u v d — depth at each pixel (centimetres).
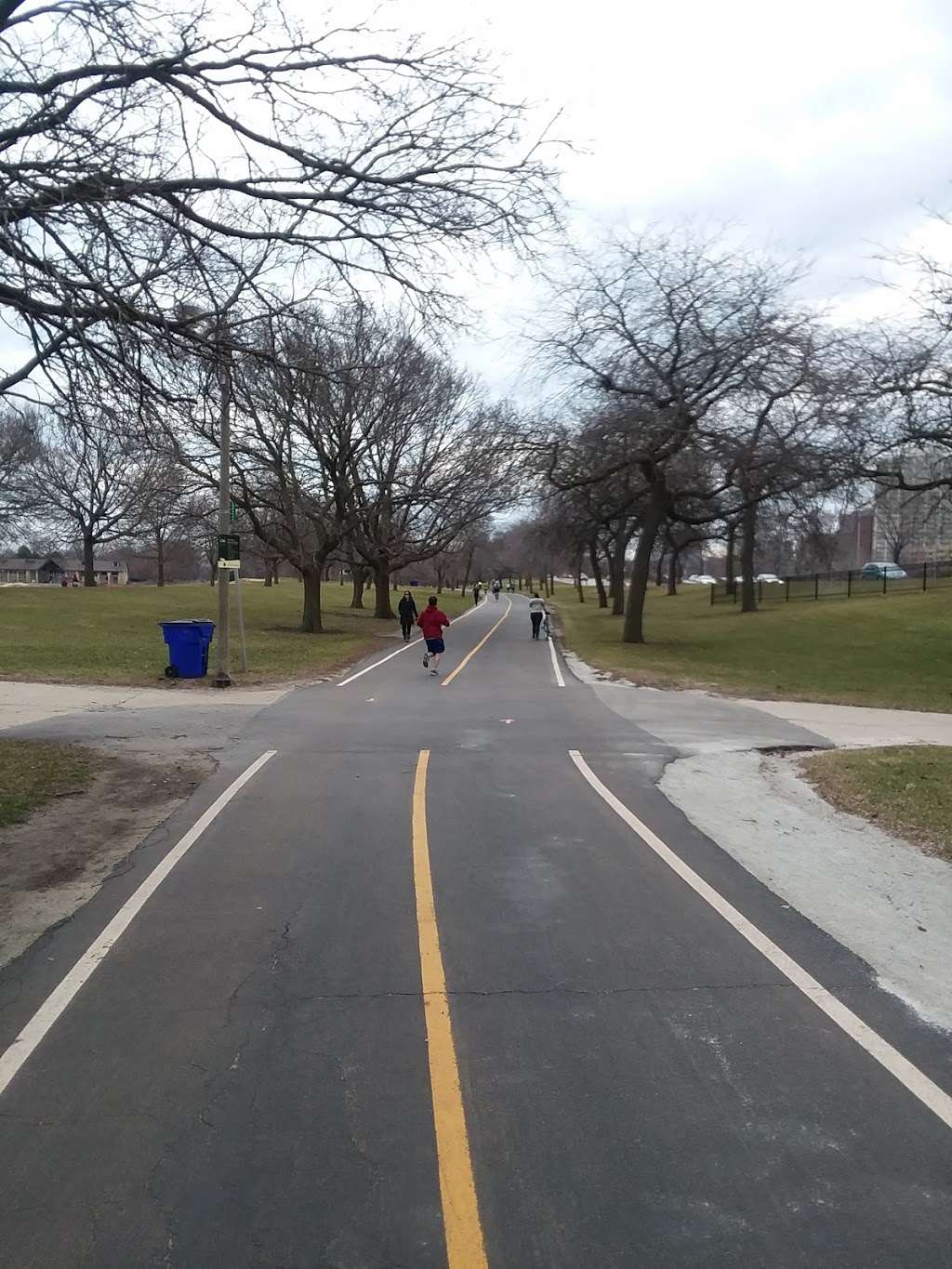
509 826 847
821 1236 308
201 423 1236
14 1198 325
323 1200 325
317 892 654
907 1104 389
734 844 795
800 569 9712
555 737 1348
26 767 1048
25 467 4469
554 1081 405
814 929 593
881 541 9650
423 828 832
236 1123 371
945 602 4331
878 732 1495
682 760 1188
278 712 1577
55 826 822
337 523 3844
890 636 3603
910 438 2495
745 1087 402
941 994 498
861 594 5272
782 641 3600
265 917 606
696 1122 374
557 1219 316
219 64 789
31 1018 461
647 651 3183
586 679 2266
